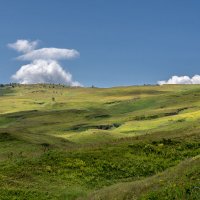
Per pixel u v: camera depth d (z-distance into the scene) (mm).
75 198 38875
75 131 198750
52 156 51719
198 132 62375
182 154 54312
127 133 139125
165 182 31109
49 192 39719
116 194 33875
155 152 55094
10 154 66938
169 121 154625
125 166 50562
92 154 53250
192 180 28609
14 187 39906
